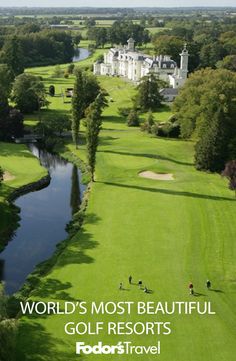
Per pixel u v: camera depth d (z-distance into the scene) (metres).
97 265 79.31
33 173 126.00
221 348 60.00
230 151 126.56
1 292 59.94
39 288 72.88
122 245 86.19
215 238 88.88
